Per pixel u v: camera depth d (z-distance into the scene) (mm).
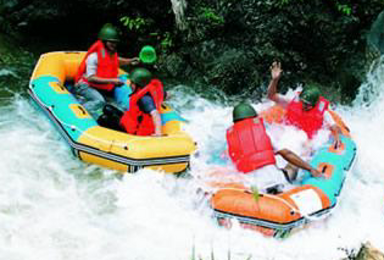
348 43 8367
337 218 5539
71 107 6273
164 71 8500
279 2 8070
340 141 6184
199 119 7168
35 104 6953
